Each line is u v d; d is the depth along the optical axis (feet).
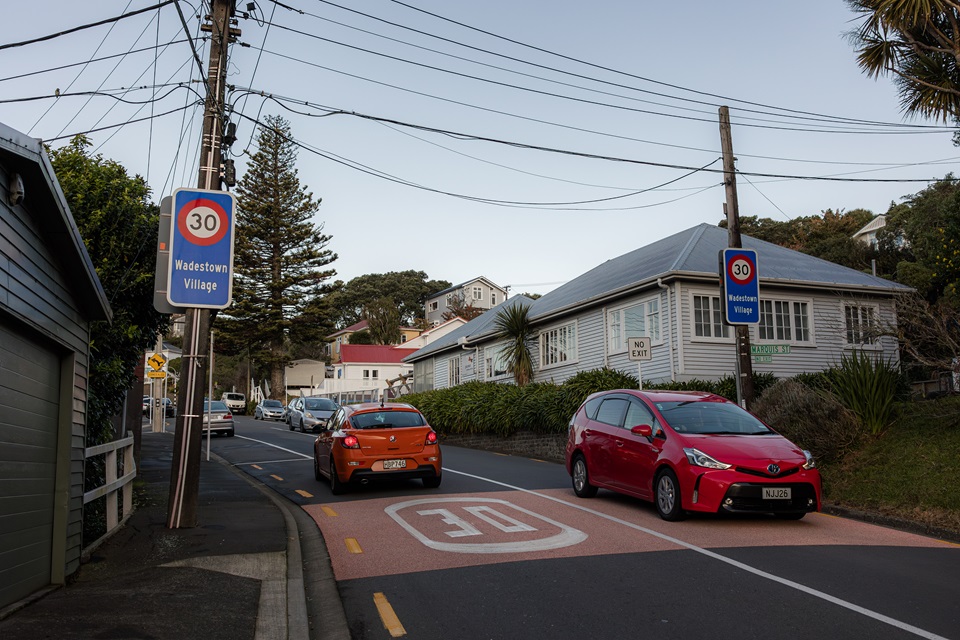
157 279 30.81
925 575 22.39
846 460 39.22
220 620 18.33
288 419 118.93
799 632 17.35
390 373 223.92
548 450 67.77
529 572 23.29
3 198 17.17
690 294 66.85
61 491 21.77
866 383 41.73
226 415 97.91
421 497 40.01
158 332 42.98
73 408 22.84
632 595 20.56
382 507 37.09
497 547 26.99
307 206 191.21
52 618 17.56
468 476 49.78
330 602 20.98
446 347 118.62
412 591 21.70
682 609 19.24
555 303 89.25
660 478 32.09
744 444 30.91
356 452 41.50
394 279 324.19
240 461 64.49
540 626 18.24
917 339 45.60
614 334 76.13
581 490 38.68
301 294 191.83
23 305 18.56
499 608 19.79
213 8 33.60
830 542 27.25
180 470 30.53
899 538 28.27
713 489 29.45
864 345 72.18
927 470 34.17
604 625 18.15
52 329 20.85
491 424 78.59
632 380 65.21
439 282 333.21
